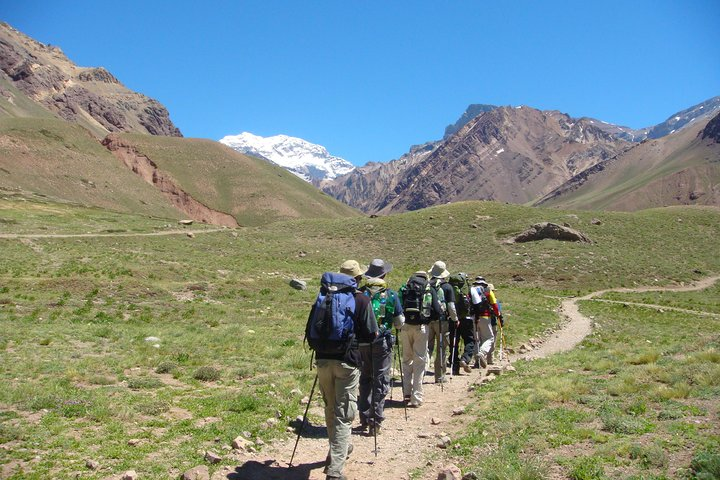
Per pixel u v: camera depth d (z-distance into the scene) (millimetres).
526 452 6988
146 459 6996
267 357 15516
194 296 31531
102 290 29625
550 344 20891
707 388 8984
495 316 15586
